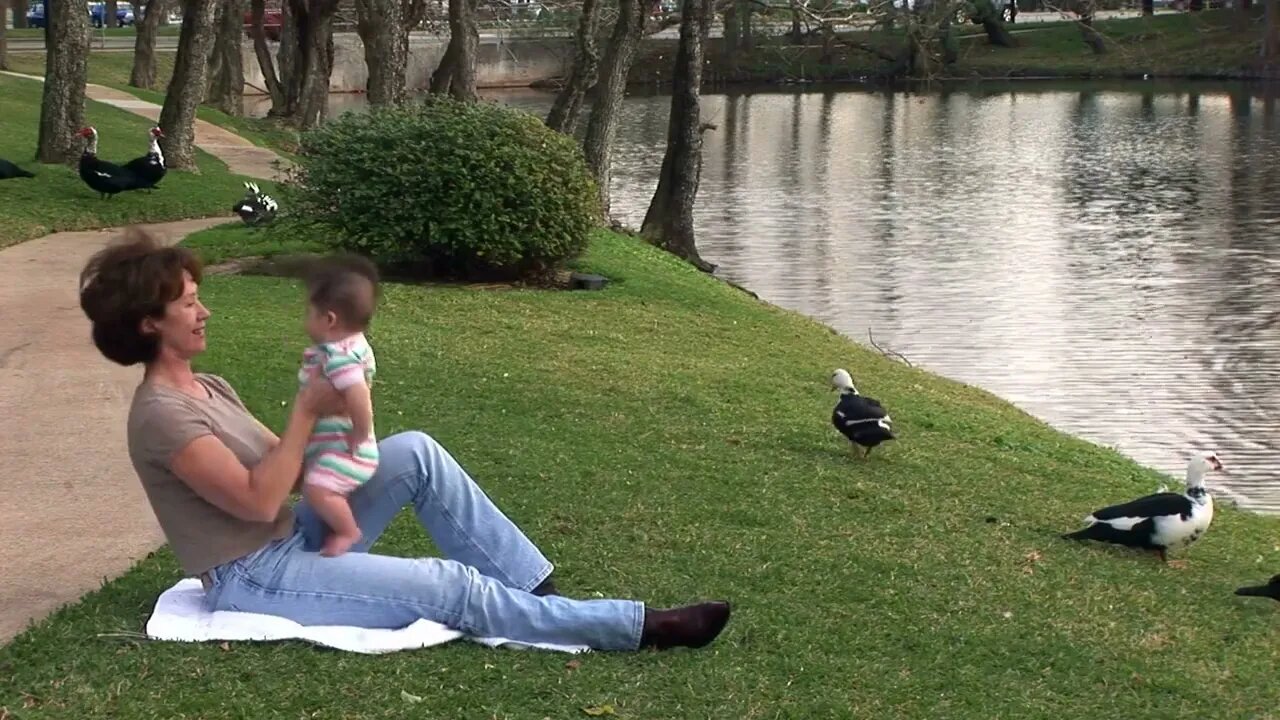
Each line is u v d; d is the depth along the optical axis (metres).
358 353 4.59
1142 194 32.50
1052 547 7.29
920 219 28.52
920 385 12.88
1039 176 35.97
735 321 14.19
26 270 13.12
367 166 13.62
